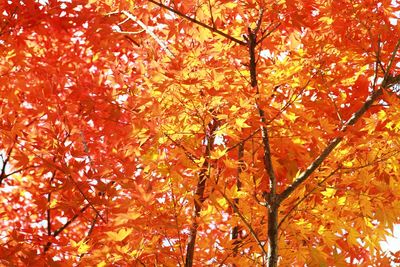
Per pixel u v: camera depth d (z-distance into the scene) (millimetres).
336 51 4574
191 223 3896
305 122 4309
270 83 4031
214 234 4539
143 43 5289
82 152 4438
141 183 4047
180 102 3893
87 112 4246
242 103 3646
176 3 4730
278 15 4141
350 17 4395
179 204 3990
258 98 3695
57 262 4145
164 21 5262
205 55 4363
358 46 4465
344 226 4121
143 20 5238
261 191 4164
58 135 4805
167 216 3801
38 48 5617
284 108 3832
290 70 4270
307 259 4148
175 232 4133
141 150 4488
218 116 3756
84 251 4004
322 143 4059
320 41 4469
